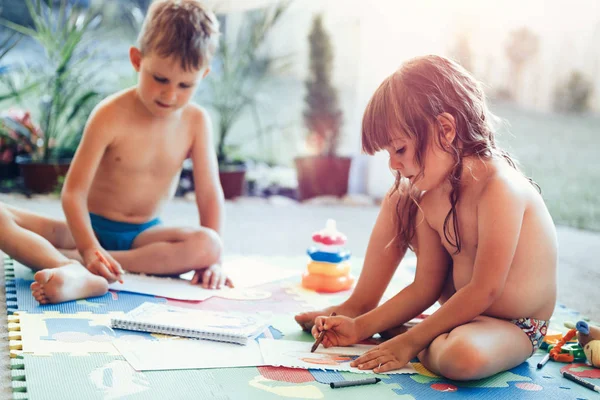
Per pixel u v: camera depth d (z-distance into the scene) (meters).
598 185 3.04
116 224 1.72
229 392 1.00
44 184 2.83
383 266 1.36
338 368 1.12
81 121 2.98
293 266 1.86
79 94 3.04
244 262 1.87
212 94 3.28
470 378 1.08
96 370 1.04
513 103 3.25
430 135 1.15
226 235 2.28
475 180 1.17
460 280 1.24
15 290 1.45
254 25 3.27
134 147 1.66
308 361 1.14
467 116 1.18
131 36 3.24
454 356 1.07
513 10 3.21
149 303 1.38
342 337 1.24
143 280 1.60
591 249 2.31
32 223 1.63
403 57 3.20
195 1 1.62
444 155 1.17
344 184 3.22
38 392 0.95
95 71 3.04
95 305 1.38
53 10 3.20
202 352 1.15
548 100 3.25
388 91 1.16
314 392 1.02
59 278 1.35
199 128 1.75
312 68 3.33
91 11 3.16
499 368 1.12
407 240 1.33
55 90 2.88
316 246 1.67
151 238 1.69
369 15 3.23
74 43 2.88
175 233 1.66
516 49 3.23
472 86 1.21
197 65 1.57
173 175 1.75
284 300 1.52
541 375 1.15
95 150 1.62
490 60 3.23
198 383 1.02
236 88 3.23
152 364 1.08
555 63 3.23
